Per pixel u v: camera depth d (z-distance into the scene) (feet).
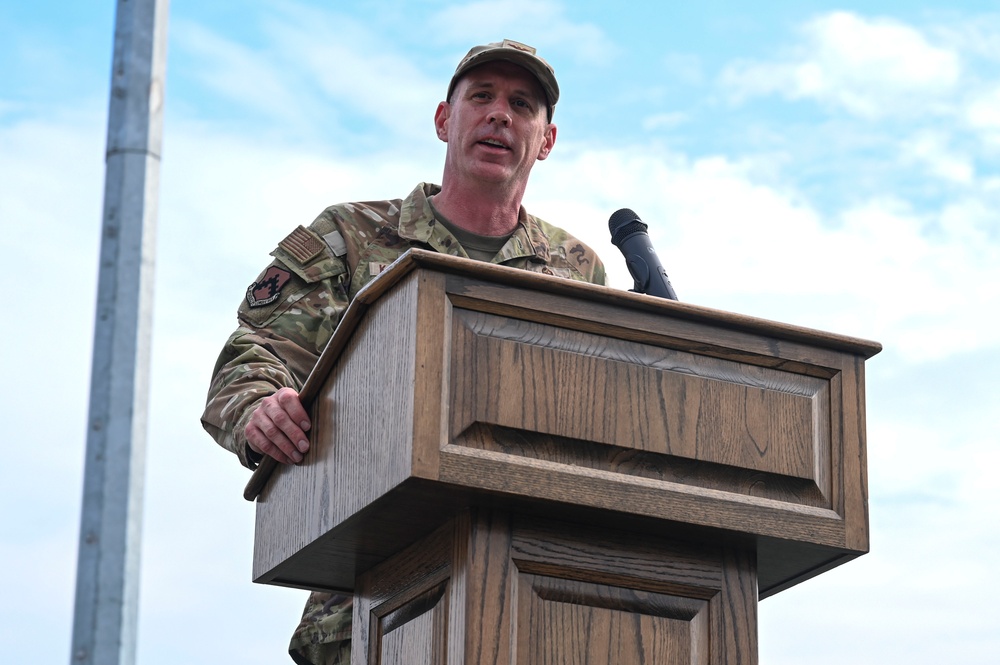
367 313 9.18
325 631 12.59
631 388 8.93
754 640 9.13
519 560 8.66
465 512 8.69
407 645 9.28
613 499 8.66
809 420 9.46
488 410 8.52
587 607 8.78
